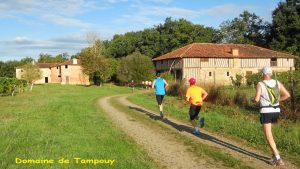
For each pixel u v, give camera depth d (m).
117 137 10.85
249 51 66.88
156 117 16.34
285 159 8.44
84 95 38.41
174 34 92.19
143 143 10.21
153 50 94.69
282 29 82.38
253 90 23.97
